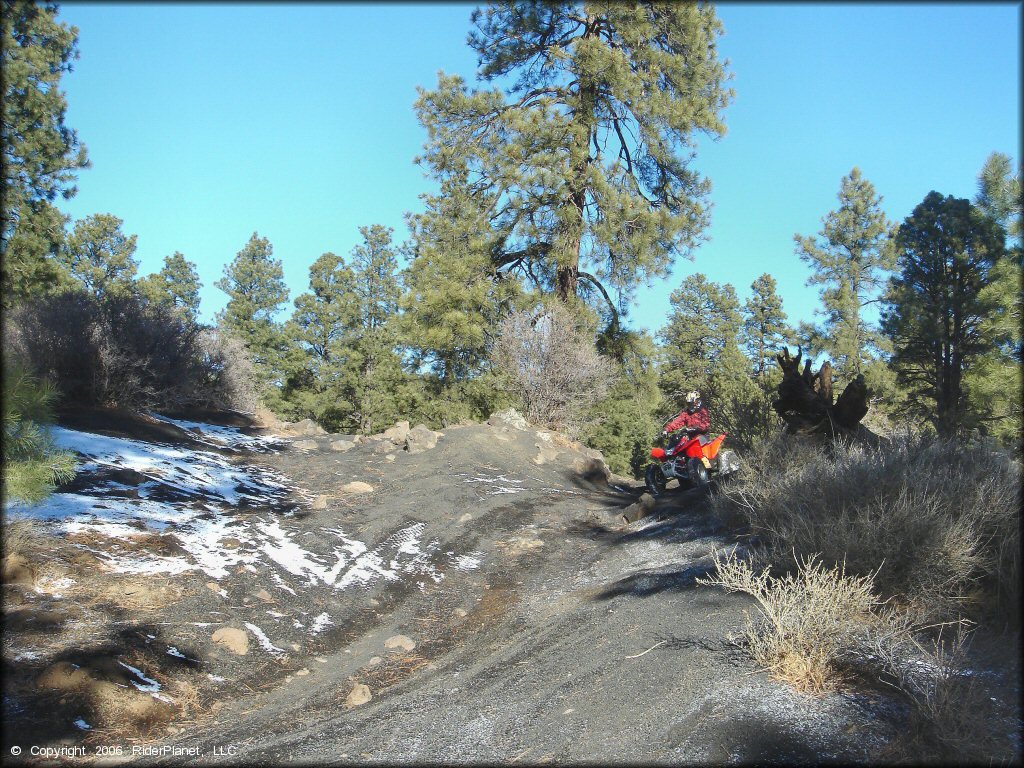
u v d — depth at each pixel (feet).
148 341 46.11
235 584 21.83
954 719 11.48
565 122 78.28
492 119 82.38
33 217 67.46
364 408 151.02
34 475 17.76
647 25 77.92
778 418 37.37
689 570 22.39
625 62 76.02
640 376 86.17
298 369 164.86
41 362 40.34
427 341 82.64
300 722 15.39
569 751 12.94
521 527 33.30
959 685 12.12
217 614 19.79
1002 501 17.63
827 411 31.89
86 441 33.73
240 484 34.17
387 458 45.29
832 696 13.29
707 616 17.99
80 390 42.80
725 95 81.41
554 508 37.63
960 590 16.22
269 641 19.29
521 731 13.98
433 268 83.25
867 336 140.26
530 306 79.15
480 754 13.25
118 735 14.01
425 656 19.89
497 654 19.02
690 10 78.28
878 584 16.93
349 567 25.57
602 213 79.97
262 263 181.88
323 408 153.69
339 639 20.54
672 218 77.20
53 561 19.94
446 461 45.68
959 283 86.48
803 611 14.99
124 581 19.98
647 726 13.35
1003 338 71.92
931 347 87.04
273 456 43.29
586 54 75.82
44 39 67.51
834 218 143.74
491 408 90.02
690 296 188.03
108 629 17.38
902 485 19.26
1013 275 72.43
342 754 13.62
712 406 40.83
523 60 85.15
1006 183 75.15
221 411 56.90
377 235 169.07
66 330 42.70
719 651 15.80
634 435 131.95
